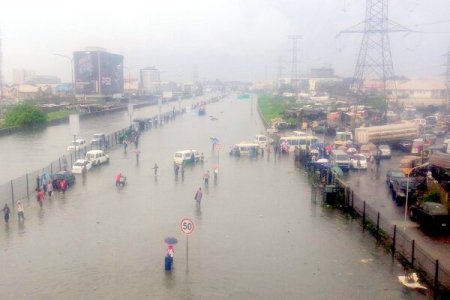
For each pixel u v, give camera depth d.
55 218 31.08
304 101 168.50
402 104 114.56
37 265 22.77
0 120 108.00
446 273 20.80
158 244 25.91
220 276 21.45
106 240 26.56
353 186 41.53
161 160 56.50
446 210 27.88
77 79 173.88
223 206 34.62
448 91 117.56
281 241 26.53
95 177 45.69
